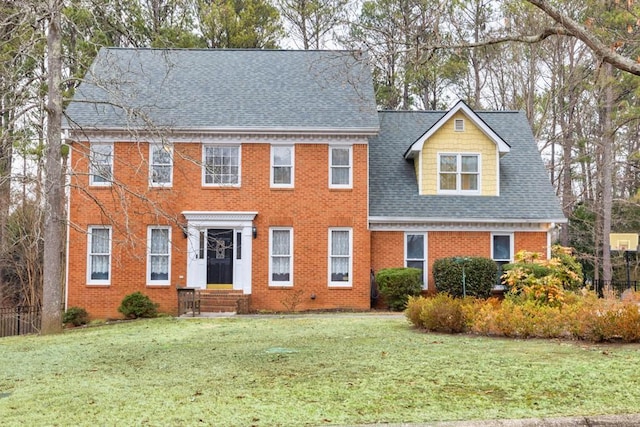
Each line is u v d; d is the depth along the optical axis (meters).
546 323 13.38
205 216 23.94
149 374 10.40
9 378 10.70
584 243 38.62
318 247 24.17
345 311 23.59
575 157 41.16
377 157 26.89
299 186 24.27
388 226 24.77
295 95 25.50
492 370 9.74
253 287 23.97
